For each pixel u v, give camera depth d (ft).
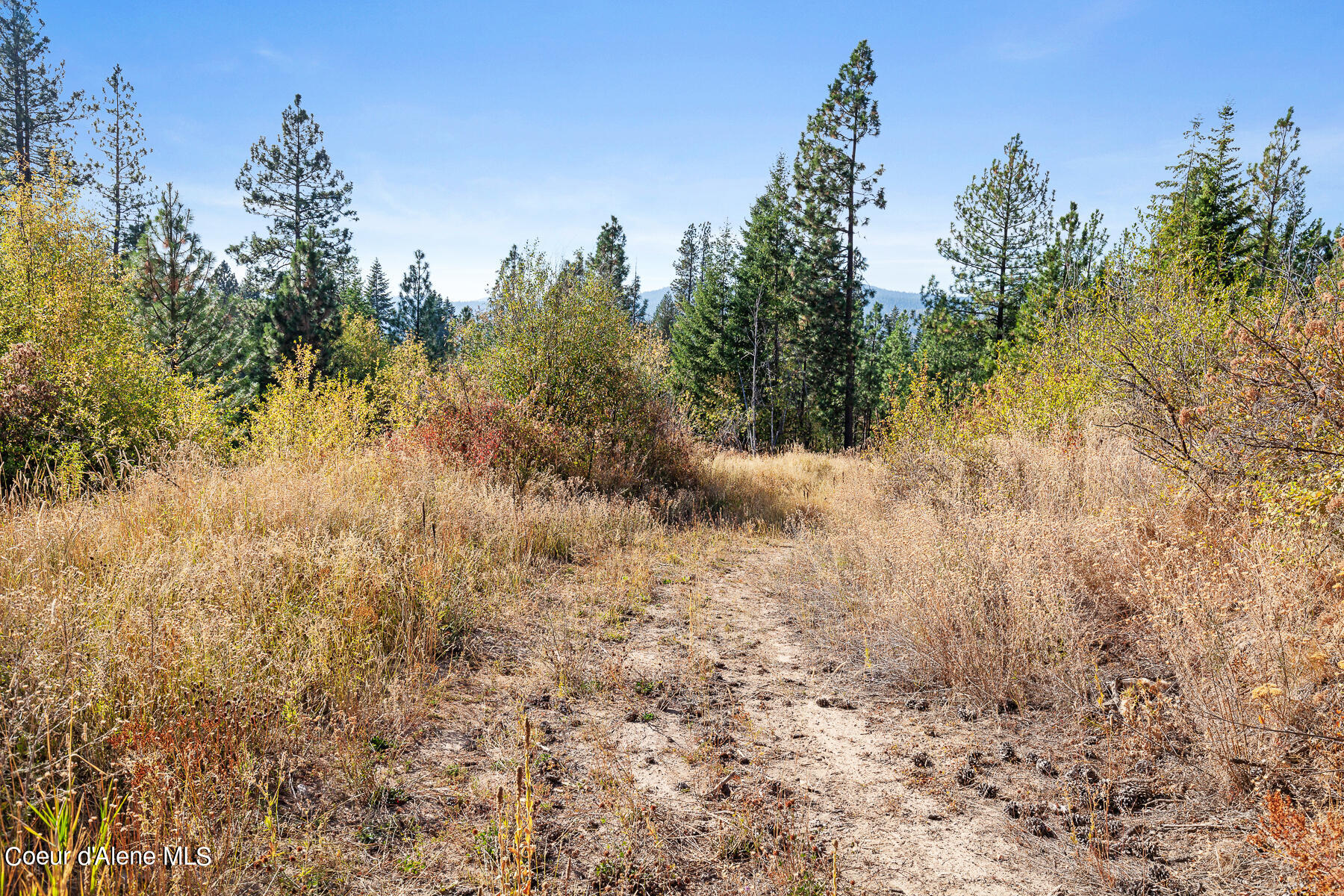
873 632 17.47
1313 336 13.30
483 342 41.14
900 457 34.35
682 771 11.34
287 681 11.85
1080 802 10.18
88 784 8.73
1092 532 16.83
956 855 9.12
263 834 8.79
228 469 24.80
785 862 8.86
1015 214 96.27
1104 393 24.93
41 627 10.46
